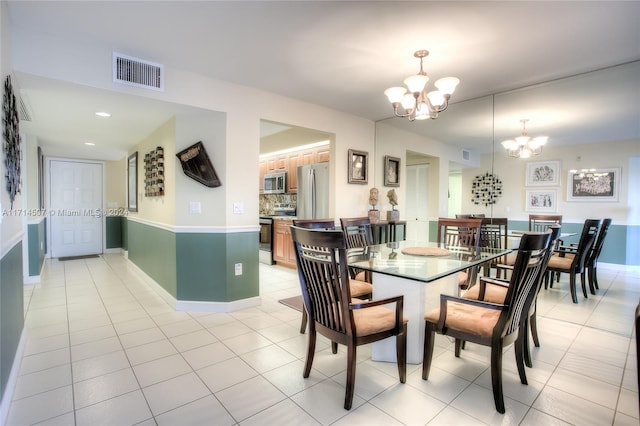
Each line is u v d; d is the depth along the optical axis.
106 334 2.68
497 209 3.66
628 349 2.41
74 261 5.83
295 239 1.92
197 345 2.49
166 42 2.41
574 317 2.96
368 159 4.62
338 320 1.79
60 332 2.72
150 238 4.18
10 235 1.96
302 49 2.51
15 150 2.14
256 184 3.40
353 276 2.92
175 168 3.33
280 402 1.79
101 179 6.61
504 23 2.11
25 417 1.65
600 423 1.62
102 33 2.28
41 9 1.98
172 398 1.82
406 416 1.68
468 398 1.83
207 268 3.26
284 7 1.96
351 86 3.29
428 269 2.05
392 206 4.70
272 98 3.50
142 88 2.67
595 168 3.01
